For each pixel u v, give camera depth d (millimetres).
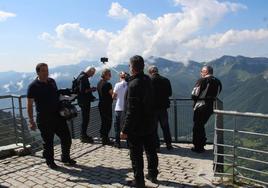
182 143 7801
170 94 7066
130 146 4695
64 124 6117
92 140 8047
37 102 5840
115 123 7375
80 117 8734
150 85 4613
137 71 4570
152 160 5039
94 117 8945
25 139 7059
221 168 5574
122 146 7602
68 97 6180
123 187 4996
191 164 6059
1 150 6844
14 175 5688
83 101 7812
